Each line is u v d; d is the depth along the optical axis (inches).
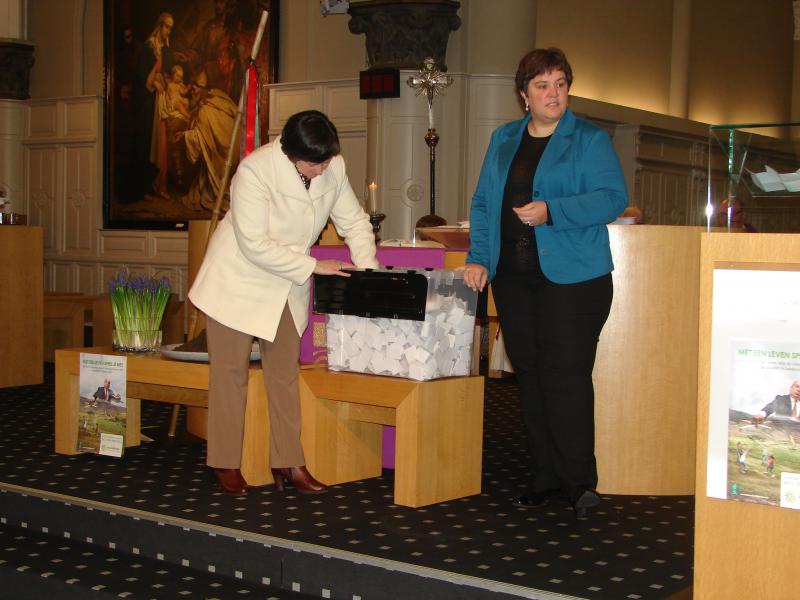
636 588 95.3
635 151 420.8
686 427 137.2
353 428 142.3
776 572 80.0
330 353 137.6
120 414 153.0
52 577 114.5
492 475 147.7
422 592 100.2
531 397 129.0
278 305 132.6
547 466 129.0
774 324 78.8
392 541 110.7
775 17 562.9
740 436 80.7
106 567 118.6
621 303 136.4
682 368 136.7
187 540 118.0
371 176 349.7
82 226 468.8
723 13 513.0
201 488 136.6
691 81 488.1
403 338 129.5
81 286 469.7
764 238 79.0
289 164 129.0
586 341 122.9
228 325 132.5
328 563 106.5
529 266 124.6
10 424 188.2
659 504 131.3
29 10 485.7
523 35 350.3
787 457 78.8
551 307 122.5
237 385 135.0
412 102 342.0
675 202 458.6
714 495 82.0
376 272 130.0
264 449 139.4
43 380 253.9
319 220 134.0
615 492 137.5
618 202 119.6
